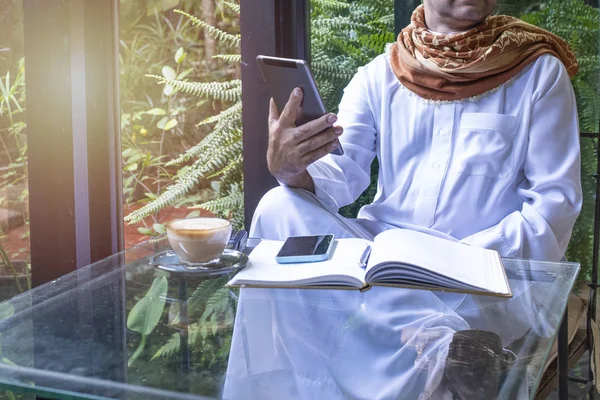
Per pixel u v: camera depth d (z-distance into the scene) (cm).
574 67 186
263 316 102
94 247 188
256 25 207
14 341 93
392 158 181
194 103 246
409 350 90
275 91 155
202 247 117
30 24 173
